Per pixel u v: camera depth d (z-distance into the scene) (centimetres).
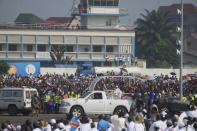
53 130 5322
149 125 6719
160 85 13125
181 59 11838
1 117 10100
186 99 11219
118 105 9888
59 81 14338
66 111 9738
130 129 5556
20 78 15050
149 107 8362
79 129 5503
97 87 12606
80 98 9869
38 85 12962
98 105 9819
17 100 10638
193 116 6100
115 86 12712
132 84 13562
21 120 9294
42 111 11725
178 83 14212
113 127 5909
